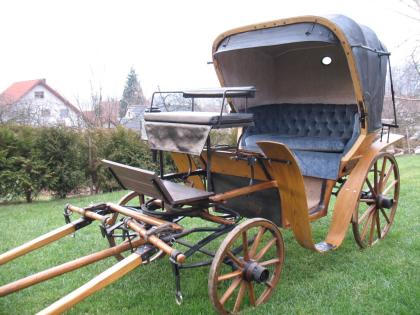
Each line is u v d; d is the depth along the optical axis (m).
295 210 3.18
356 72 3.36
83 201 6.29
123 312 2.84
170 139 2.98
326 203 3.69
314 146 4.11
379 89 3.86
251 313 2.73
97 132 7.07
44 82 20.31
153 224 2.75
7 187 6.24
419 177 7.22
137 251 2.52
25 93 19.98
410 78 9.73
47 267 3.61
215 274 2.55
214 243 4.16
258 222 2.79
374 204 4.02
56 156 6.53
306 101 4.81
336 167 3.68
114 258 3.74
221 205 3.24
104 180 7.01
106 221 2.87
